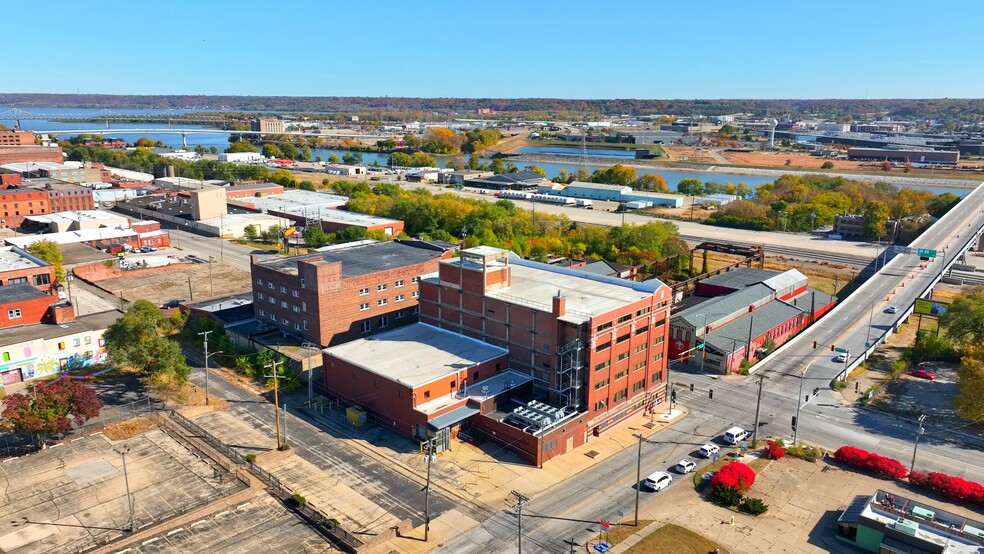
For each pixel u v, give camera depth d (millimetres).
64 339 100750
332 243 175625
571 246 179125
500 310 90000
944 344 112188
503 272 93812
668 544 62500
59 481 70875
